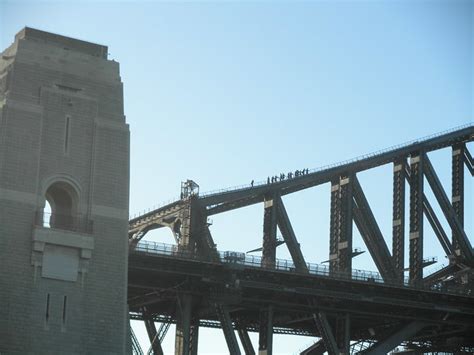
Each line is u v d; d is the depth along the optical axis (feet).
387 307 512.63
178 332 469.98
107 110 371.15
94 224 358.02
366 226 536.83
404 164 562.25
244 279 472.44
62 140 359.46
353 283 493.77
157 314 499.10
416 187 561.84
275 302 484.74
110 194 363.56
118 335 354.33
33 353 339.57
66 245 351.05
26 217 347.56
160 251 447.83
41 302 344.49
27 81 359.87
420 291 506.07
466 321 527.81
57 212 371.56
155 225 522.88
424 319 519.60
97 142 365.40
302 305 490.90
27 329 340.39
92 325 350.64
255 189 505.25
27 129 354.13
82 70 370.73
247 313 526.16
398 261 544.21
